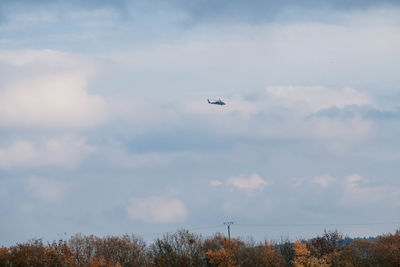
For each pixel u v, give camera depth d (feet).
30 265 479.41
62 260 521.65
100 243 618.85
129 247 621.31
